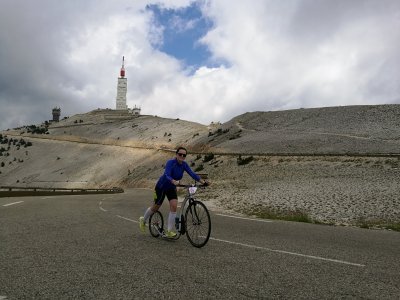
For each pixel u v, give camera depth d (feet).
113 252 21.65
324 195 89.10
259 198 90.22
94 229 31.22
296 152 329.72
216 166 286.46
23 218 38.32
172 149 517.14
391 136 334.65
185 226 25.02
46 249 22.22
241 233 31.24
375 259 20.94
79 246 23.30
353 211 62.64
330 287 15.19
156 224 27.53
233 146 400.88
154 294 14.10
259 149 363.97
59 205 59.93
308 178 184.75
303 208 66.95
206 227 23.16
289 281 15.97
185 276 16.56
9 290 14.46
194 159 338.54
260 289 14.82
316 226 38.96
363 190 100.12
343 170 191.21
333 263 19.57
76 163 592.60
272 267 18.42
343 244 26.37
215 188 169.99
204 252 22.06
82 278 16.11
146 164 477.36
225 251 22.43
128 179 428.15
